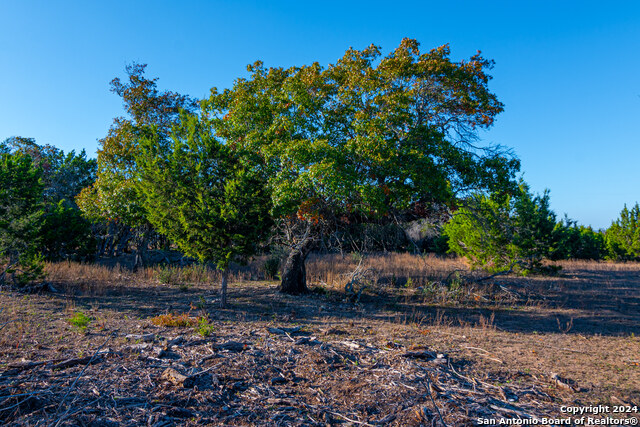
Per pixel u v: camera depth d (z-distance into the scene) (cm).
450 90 1130
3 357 521
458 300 1311
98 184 1745
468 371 568
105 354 541
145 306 1000
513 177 1145
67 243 1730
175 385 448
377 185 1016
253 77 1233
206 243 964
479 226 1689
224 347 601
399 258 2433
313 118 1115
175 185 959
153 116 1959
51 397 388
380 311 1100
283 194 957
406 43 1120
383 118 991
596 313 1120
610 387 530
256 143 1091
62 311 872
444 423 390
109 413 369
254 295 1259
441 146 1039
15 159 1237
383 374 520
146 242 1919
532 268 1841
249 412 399
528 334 854
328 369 536
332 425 385
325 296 1302
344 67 1155
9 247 1117
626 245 2959
